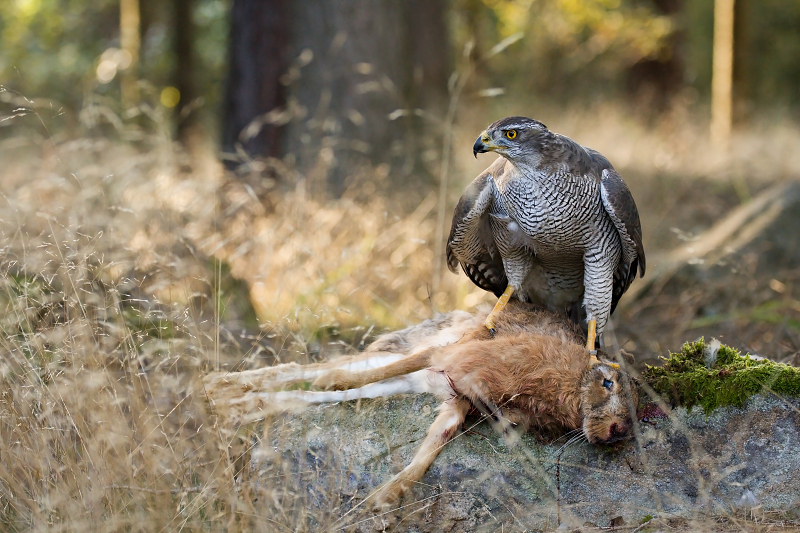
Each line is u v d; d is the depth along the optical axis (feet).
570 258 25.50
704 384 21.18
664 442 20.88
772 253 42.24
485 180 25.29
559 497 20.58
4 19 107.55
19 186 38.09
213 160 58.49
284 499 18.97
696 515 19.49
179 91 94.12
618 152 64.49
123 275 25.07
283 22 55.01
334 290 28.66
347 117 53.52
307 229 35.81
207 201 38.63
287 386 24.17
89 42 112.98
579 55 100.94
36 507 18.11
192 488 18.94
